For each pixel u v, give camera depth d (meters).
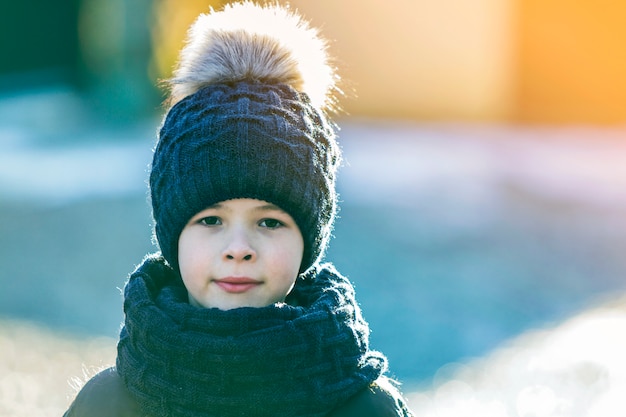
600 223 12.35
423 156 16.84
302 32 2.76
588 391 6.56
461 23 21.78
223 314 2.36
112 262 10.10
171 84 2.77
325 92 2.80
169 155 2.50
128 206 12.77
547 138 19.80
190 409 2.34
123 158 16.25
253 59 2.61
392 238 10.86
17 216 11.92
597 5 22.52
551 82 22.77
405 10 21.61
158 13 19.59
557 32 22.62
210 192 2.42
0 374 6.27
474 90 21.94
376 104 21.86
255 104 2.48
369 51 21.77
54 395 5.96
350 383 2.40
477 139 19.28
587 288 9.52
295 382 2.35
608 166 16.58
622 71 22.55
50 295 8.83
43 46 27.05
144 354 2.41
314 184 2.50
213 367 2.33
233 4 2.84
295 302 2.71
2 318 8.00
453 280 9.42
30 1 26.75
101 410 2.51
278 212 2.47
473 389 6.56
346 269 9.56
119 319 8.19
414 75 21.89
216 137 2.43
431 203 12.98
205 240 2.47
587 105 22.86
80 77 22.94
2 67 26.66
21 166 15.37
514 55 22.38
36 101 22.72
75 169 15.24
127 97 19.88
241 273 2.43
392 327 7.89
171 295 2.50
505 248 10.82
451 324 8.05
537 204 13.33
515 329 8.02
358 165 15.62
